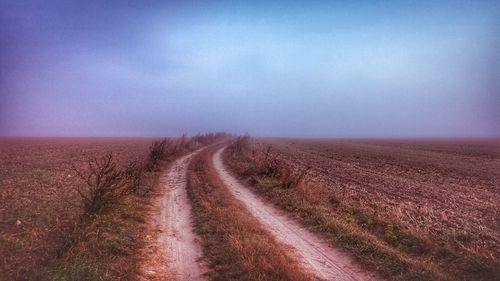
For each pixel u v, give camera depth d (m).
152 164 31.77
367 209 16.80
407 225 14.19
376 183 26.02
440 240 12.72
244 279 9.71
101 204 14.03
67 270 9.52
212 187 23.03
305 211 16.83
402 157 52.47
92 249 11.20
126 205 16.38
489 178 30.25
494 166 40.53
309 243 13.18
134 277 9.92
